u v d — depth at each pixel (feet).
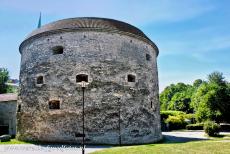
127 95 63.41
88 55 62.64
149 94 69.36
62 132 59.26
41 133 61.26
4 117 88.53
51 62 64.08
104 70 62.34
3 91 132.98
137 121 63.72
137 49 69.00
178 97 224.53
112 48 64.39
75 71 61.82
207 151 39.32
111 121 60.03
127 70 65.05
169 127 136.36
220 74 137.39
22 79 69.92
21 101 68.23
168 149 41.65
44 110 62.08
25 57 70.95
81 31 64.13
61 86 61.67
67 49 63.52
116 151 41.22
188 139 73.51
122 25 69.67
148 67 71.36
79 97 60.18
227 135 83.30
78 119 59.00
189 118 157.48
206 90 132.77
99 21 67.82
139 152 39.34
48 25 69.62
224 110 122.72
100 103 60.23
